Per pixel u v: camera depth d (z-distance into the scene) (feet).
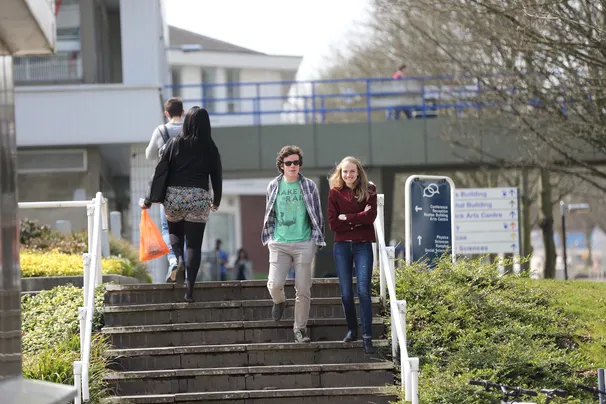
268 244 122.01
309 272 121.29
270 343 124.47
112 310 128.77
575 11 185.68
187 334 126.00
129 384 117.39
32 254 177.37
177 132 139.03
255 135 314.55
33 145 272.72
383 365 119.03
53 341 129.59
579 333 135.54
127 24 274.98
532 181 405.59
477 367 119.85
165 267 274.16
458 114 307.17
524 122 245.65
